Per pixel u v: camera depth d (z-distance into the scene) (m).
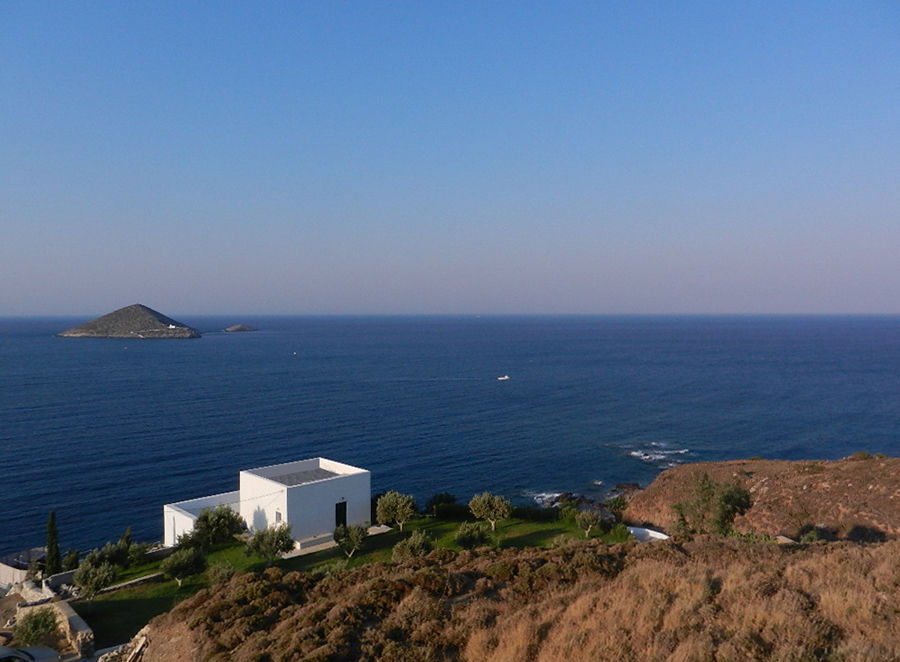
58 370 171.00
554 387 146.88
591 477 74.69
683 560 20.20
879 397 130.88
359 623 15.64
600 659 12.07
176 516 40.72
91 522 57.09
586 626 13.53
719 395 134.62
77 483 67.69
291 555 36.97
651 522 52.62
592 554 20.19
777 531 44.25
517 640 13.44
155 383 146.88
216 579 30.84
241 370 177.88
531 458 82.69
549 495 67.56
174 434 91.94
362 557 36.66
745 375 168.88
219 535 38.44
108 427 95.56
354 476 41.94
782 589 14.22
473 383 153.50
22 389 133.25
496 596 17.33
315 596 19.70
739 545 22.11
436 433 96.56
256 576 21.91
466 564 21.56
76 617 26.33
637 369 184.75
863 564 15.89
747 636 11.95
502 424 103.81
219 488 67.50
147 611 28.95
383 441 90.88
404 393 136.62
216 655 15.58
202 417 105.38
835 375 167.88
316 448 85.94
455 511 46.47
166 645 17.48
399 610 16.02
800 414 112.69
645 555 20.84
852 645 11.11
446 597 17.27
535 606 15.55
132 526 56.28
